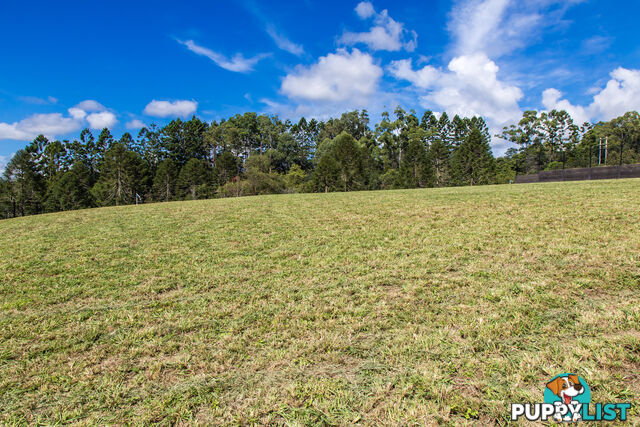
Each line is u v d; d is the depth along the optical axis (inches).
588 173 1210.6
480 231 272.1
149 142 2667.3
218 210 512.4
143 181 1991.9
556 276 166.1
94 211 614.5
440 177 1866.4
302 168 2827.3
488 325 122.0
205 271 219.8
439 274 183.5
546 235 242.5
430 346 111.8
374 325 130.9
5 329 144.9
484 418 79.4
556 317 125.0
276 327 135.1
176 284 198.7
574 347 104.3
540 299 141.3
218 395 95.3
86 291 191.6
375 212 413.1
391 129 2440.9
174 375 106.6
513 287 156.7
